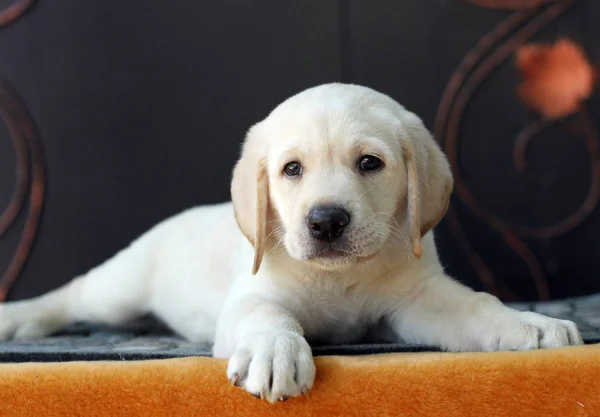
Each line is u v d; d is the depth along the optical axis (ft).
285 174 2.43
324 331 2.56
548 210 3.79
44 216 3.73
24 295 3.74
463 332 2.33
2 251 3.72
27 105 3.69
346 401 2.05
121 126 3.74
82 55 3.71
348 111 2.44
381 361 2.08
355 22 3.75
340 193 2.31
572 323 2.22
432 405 2.05
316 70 3.75
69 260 3.75
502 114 3.77
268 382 2.00
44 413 2.10
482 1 3.73
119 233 3.76
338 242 2.29
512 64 3.75
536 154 3.77
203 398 2.07
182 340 2.88
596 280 3.79
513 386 2.04
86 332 3.11
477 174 3.79
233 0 3.72
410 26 3.75
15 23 3.66
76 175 3.73
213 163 3.76
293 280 2.47
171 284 2.96
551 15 3.73
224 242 2.86
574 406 2.03
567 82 3.75
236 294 2.51
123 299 3.01
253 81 3.75
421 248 2.45
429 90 3.77
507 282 3.78
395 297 2.51
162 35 3.72
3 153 3.70
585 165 3.76
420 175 2.49
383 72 3.76
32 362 2.21
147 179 3.76
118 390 2.09
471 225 3.80
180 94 3.74
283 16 3.73
